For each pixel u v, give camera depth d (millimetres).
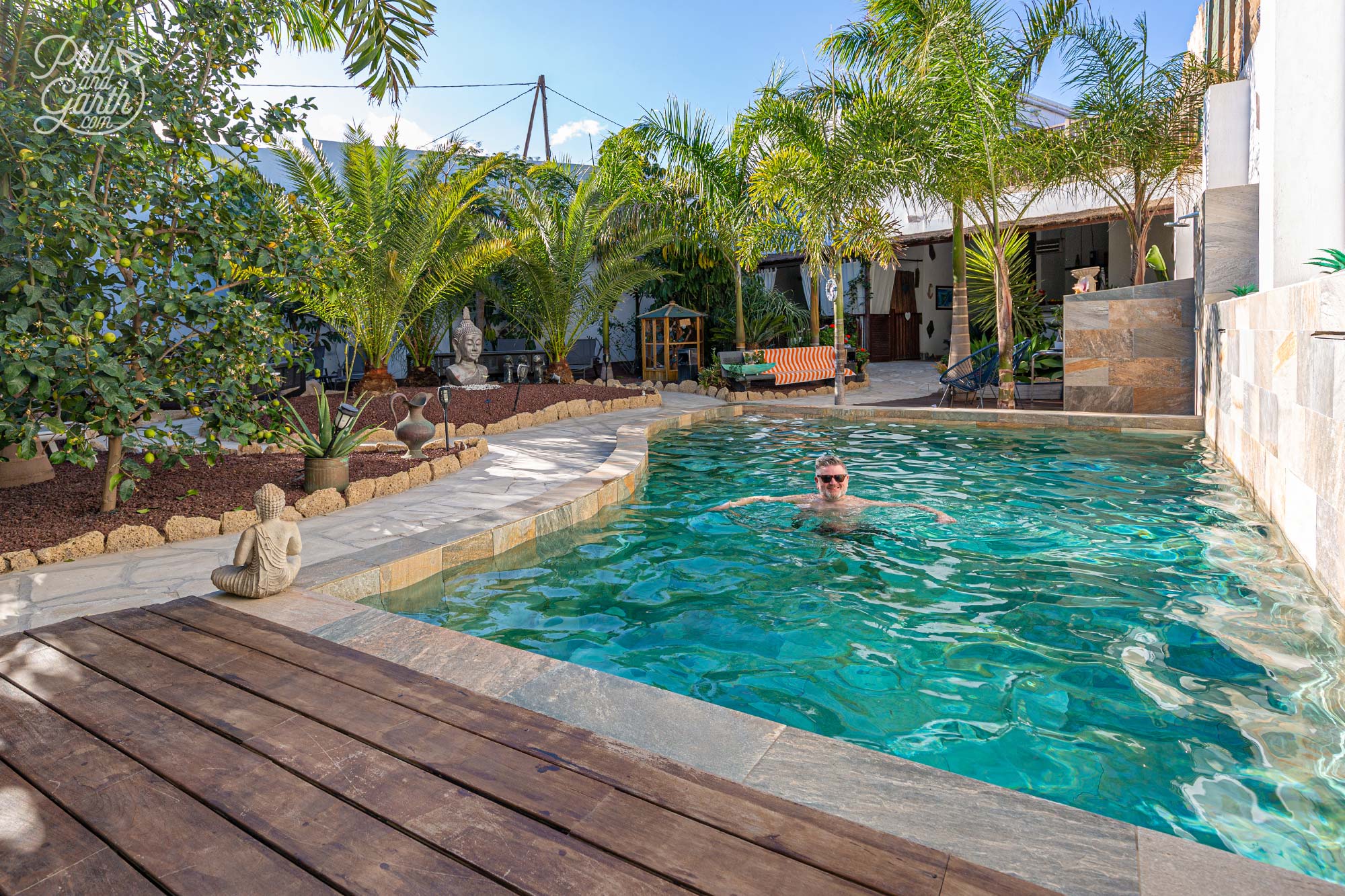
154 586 4531
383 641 3471
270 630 3529
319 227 7113
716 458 9297
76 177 5598
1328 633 3881
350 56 8180
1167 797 2604
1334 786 2645
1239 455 7258
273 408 6645
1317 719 3084
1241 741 2936
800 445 10117
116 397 5371
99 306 5535
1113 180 15164
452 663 3225
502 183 19141
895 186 12562
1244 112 10664
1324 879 2178
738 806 2100
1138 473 7684
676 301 21250
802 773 2332
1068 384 11688
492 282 18875
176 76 6117
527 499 6434
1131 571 4820
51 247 5738
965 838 1991
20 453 5031
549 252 16859
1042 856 1907
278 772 2311
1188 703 3230
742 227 16859
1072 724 3090
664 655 3832
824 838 1953
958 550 5301
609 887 1776
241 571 4082
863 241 13344
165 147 6254
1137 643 3820
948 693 3367
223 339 6305
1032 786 2684
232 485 7062
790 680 3531
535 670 3143
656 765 2324
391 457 8594
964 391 14219
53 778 2297
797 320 20938
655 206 18188
